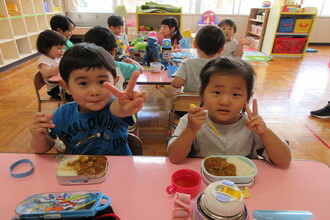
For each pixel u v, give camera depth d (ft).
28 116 7.93
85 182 2.19
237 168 2.34
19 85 10.66
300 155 6.27
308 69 14.34
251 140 3.04
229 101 2.61
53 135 2.66
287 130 7.48
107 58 2.76
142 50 7.91
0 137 6.74
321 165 2.57
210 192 1.60
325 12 21.80
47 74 6.64
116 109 2.73
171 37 9.93
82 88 2.65
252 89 2.81
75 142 3.11
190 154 3.23
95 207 1.78
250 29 21.09
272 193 2.15
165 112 8.49
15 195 2.04
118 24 9.89
